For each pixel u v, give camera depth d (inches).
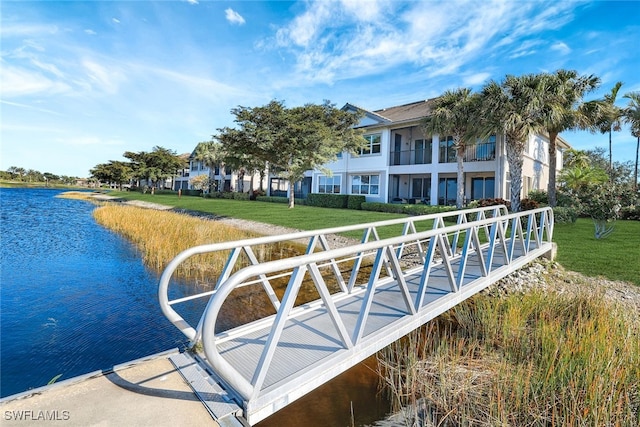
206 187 1676.9
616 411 120.0
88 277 307.3
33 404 85.0
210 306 81.7
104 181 2498.8
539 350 165.8
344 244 443.8
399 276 144.3
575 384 131.9
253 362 111.1
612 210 386.3
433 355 167.2
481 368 155.6
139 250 416.2
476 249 209.9
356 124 886.4
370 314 155.9
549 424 122.8
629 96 772.0
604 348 152.3
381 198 863.1
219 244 121.9
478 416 125.5
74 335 195.8
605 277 269.9
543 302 218.5
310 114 784.9
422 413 131.0
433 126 654.5
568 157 979.3
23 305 239.8
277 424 125.6
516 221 267.0
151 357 111.1
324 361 112.1
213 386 96.4
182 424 80.8
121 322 213.5
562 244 374.6
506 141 562.9
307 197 1019.3
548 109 511.8
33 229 585.3
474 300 233.6
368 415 131.0
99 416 81.6
